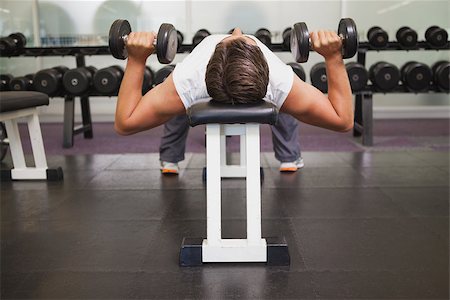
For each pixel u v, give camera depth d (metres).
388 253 1.50
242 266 1.40
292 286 1.28
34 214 1.94
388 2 4.44
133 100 1.40
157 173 2.66
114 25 1.37
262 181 2.43
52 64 4.74
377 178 2.48
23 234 1.71
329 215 1.89
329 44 1.36
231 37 1.41
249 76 1.28
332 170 2.67
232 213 1.92
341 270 1.38
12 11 4.46
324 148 3.36
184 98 1.39
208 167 1.37
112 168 2.79
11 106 2.17
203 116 1.29
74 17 4.43
